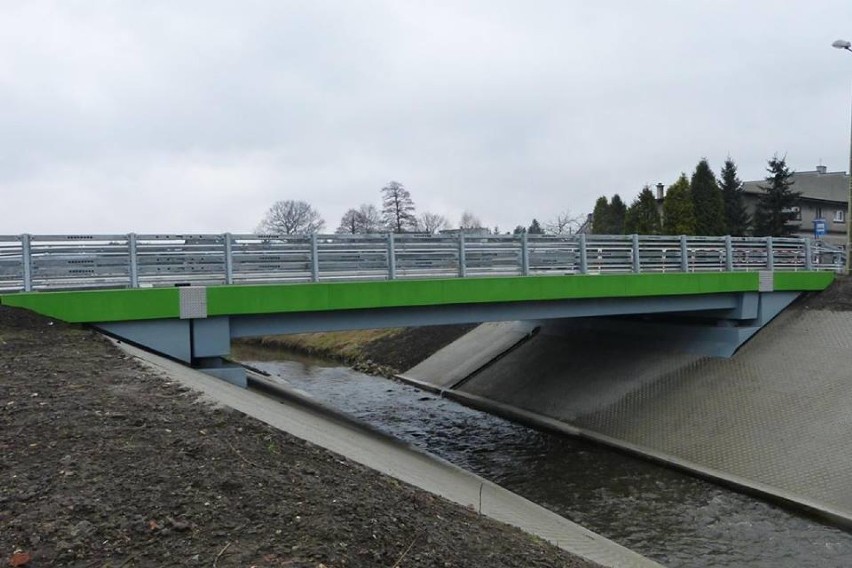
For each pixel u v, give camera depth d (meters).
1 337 10.78
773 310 22.42
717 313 22.41
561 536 9.63
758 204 50.84
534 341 28.30
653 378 21.52
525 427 21.55
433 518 6.68
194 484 5.81
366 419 22.88
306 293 14.62
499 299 17.22
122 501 5.35
